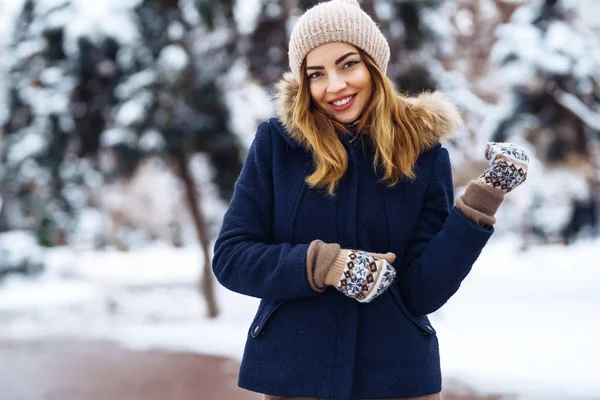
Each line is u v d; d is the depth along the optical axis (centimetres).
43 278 1633
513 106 1014
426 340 209
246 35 960
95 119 975
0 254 1590
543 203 2227
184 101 957
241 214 213
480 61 1166
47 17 941
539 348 707
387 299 205
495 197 197
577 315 895
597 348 688
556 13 1023
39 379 670
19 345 876
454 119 218
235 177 1031
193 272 1786
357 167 212
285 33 942
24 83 990
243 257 203
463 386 579
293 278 193
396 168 210
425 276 200
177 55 925
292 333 205
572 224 2077
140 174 1124
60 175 1013
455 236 196
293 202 211
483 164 1037
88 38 921
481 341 766
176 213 2525
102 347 852
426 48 943
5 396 606
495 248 2148
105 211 2350
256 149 219
